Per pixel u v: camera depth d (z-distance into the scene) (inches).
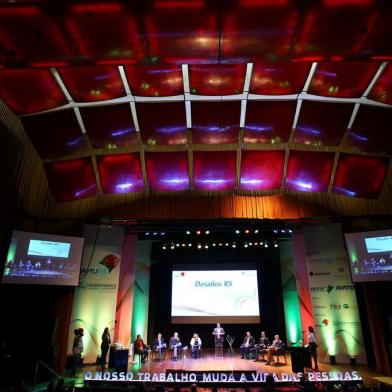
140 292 578.9
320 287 479.5
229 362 449.7
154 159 488.1
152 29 255.4
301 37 261.3
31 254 414.0
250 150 480.1
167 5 236.4
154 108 417.4
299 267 510.6
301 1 232.7
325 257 489.1
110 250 496.4
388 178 475.8
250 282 597.0
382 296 431.8
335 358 448.1
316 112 416.2
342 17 243.0
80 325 455.2
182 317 582.2
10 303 418.3
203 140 471.8
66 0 233.9
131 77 359.3
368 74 344.5
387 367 385.4
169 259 617.6
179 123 438.9
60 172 472.7
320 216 495.2
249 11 240.8
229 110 420.2
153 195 519.5
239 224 511.8
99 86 367.9
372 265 427.2
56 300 432.8
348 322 455.8
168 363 442.9
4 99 374.0
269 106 412.8
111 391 277.7
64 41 263.7
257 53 279.4
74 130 435.8
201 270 605.0
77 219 480.4
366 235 441.4
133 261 523.2
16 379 330.3
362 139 438.9
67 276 429.1
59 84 366.9
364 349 441.1
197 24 250.8
